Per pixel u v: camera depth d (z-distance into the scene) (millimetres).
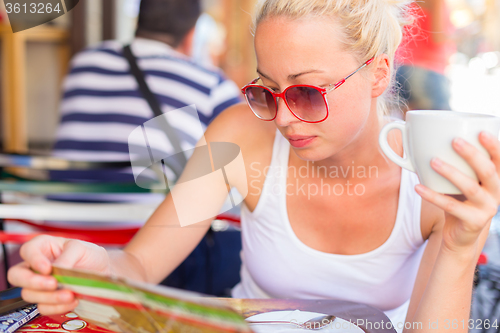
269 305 1209
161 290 723
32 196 2406
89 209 2270
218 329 696
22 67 6250
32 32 5992
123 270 1360
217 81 2789
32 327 1071
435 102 3590
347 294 1590
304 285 1611
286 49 1178
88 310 920
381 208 1521
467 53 7023
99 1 6086
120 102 2621
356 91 1239
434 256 1476
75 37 5922
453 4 6910
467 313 1181
